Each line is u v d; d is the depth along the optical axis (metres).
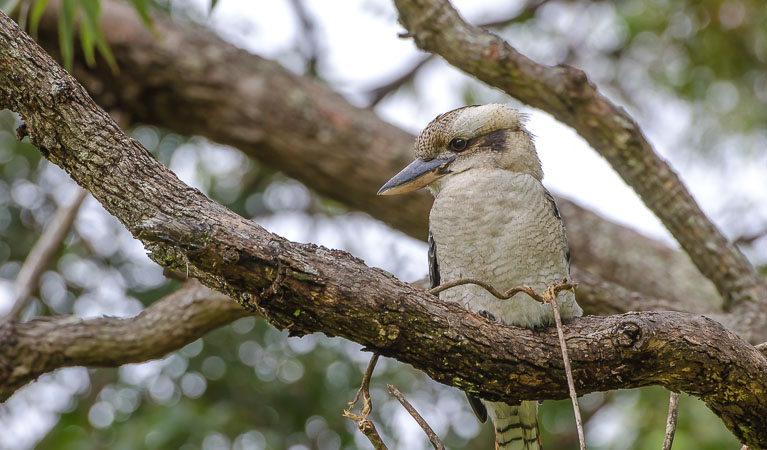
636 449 10.45
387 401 10.98
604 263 11.86
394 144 11.80
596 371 5.52
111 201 4.74
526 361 5.36
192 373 11.03
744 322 8.53
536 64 8.07
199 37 11.69
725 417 5.87
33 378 8.43
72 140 4.74
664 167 8.41
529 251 6.99
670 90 13.09
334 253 4.93
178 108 11.69
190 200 4.73
